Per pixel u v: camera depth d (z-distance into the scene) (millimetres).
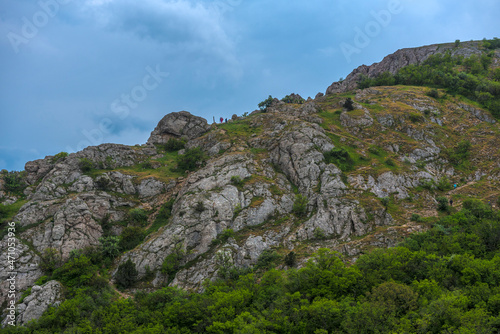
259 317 43656
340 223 66625
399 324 37031
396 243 59000
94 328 47188
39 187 82938
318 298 44750
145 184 88312
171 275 63125
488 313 37031
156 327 44438
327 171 80000
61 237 67875
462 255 49688
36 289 57250
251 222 71625
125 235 72125
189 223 69688
